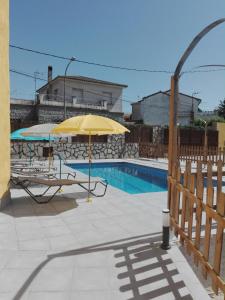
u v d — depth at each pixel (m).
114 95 32.44
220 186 3.38
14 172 9.67
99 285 2.99
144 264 3.47
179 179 4.17
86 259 3.60
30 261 3.54
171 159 4.59
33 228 4.81
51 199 6.93
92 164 16.38
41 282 3.04
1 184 5.99
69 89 30.19
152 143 20.05
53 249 3.91
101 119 6.57
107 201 6.79
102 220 5.29
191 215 3.68
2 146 6.01
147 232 4.62
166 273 3.25
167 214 3.89
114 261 3.54
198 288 2.95
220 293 3.10
